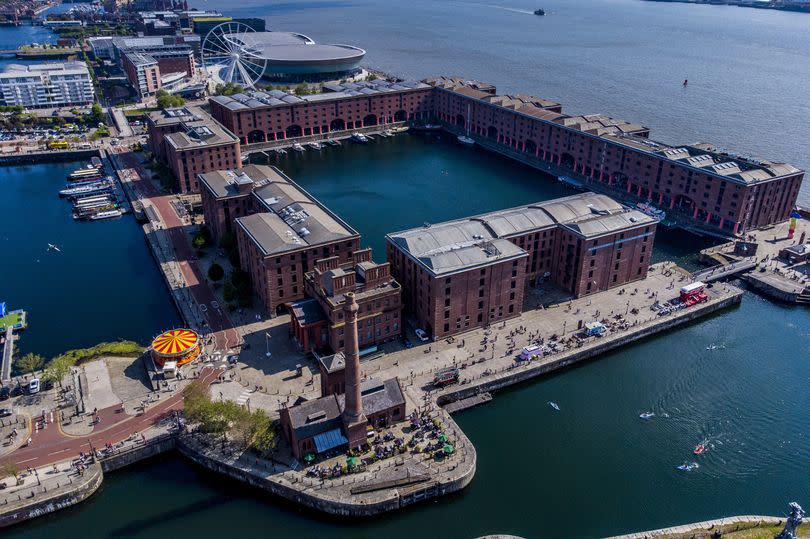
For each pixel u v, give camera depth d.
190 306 178.38
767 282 195.88
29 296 191.38
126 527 114.38
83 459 122.31
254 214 195.88
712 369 160.25
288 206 197.25
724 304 185.88
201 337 162.88
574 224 181.62
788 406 147.25
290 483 117.88
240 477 122.19
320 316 154.62
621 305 181.62
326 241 175.12
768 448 134.75
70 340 168.38
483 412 144.12
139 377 146.88
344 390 135.25
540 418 142.38
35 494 115.06
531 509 118.62
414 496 117.56
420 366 152.62
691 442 136.12
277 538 112.62
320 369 136.75
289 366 151.75
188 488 122.88
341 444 123.38
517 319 174.38
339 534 113.75
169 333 154.88
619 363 162.00
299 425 122.25
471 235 176.25
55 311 182.75
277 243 170.75
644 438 137.00
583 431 138.62
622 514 117.81
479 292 164.50
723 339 172.62
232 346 159.25
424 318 165.62
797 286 193.50
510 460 130.00
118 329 173.62
